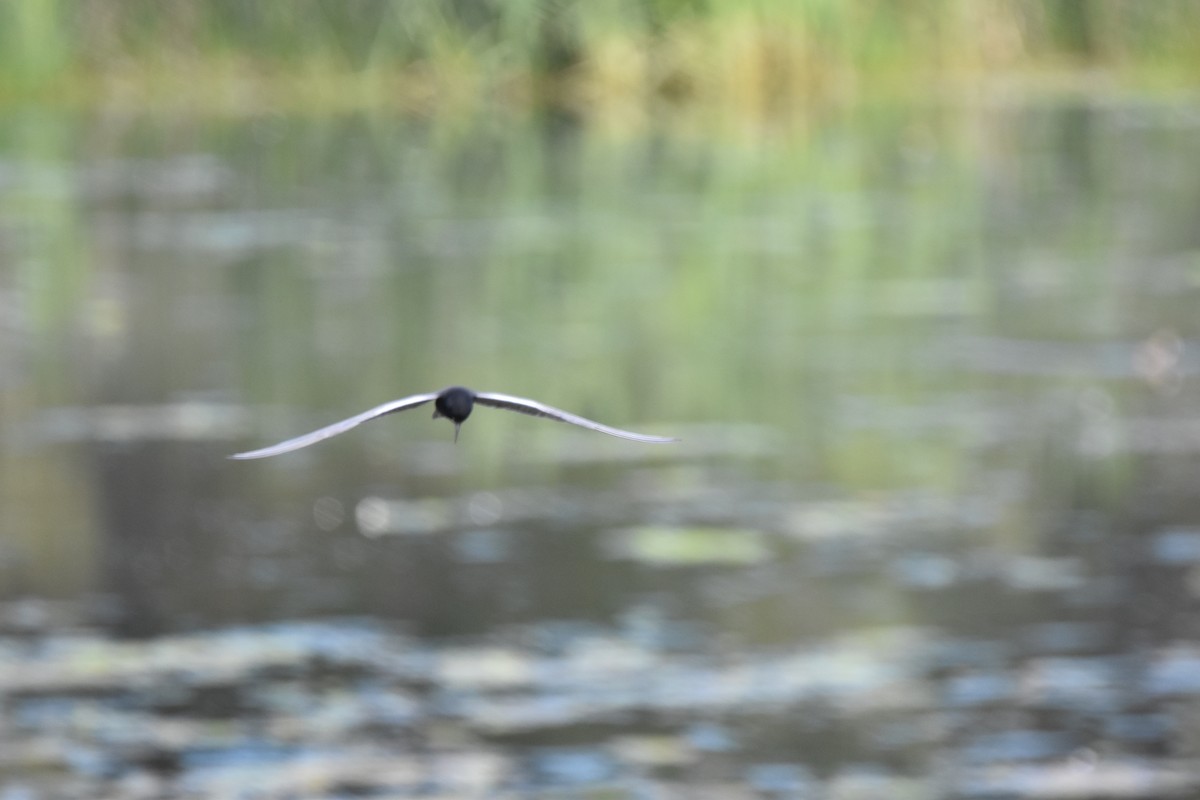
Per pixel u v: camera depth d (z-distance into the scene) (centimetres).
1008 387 1694
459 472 1479
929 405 1636
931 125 3312
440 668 1089
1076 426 1569
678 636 1138
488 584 1223
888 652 1116
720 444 1539
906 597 1205
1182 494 1393
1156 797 950
